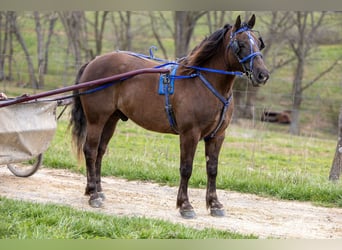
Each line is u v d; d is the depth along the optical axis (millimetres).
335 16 22766
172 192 7805
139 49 24688
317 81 25297
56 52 26781
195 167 9445
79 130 7160
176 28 22609
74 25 22812
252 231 6062
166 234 5422
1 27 26500
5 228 5219
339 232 6211
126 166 8930
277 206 7305
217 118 6285
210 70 6215
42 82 17594
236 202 7406
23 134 6680
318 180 8555
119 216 6152
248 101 19578
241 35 6043
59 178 8258
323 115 22625
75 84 7211
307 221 6625
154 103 6527
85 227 5418
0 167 8781
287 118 21438
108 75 6863
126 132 14297
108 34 29844
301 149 14258
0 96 6840
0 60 19438
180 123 6320
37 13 22406
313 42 23156
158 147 11766
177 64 6488
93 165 7000
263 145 14336
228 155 12492
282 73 26125
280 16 23516
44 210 5898
